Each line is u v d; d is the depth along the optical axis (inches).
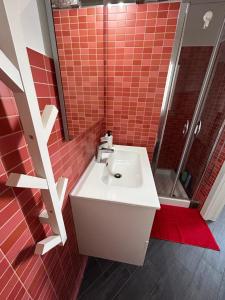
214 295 44.2
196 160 74.0
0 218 16.8
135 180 47.5
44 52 22.0
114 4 40.9
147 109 55.6
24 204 20.4
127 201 35.4
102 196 36.4
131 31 44.1
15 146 18.3
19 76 12.6
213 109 62.6
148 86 51.4
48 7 20.8
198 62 56.3
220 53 53.0
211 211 65.1
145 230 39.9
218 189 60.1
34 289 24.4
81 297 43.4
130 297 43.4
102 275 48.1
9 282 19.0
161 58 46.7
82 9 29.1
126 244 43.8
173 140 75.7
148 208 35.6
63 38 25.0
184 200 73.0
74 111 32.4
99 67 44.5
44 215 23.5
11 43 11.5
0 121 16.0
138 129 60.1
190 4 44.5
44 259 26.5
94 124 48.8
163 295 43.9
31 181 15.8
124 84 52.3
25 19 17.9
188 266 50.9
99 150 49.8
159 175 84.2
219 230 63.6
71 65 28.9
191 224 65.4
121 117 58.7
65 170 32.5
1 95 15.8
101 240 44.4
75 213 39.7
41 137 16.2
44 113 17.5
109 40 45.8
